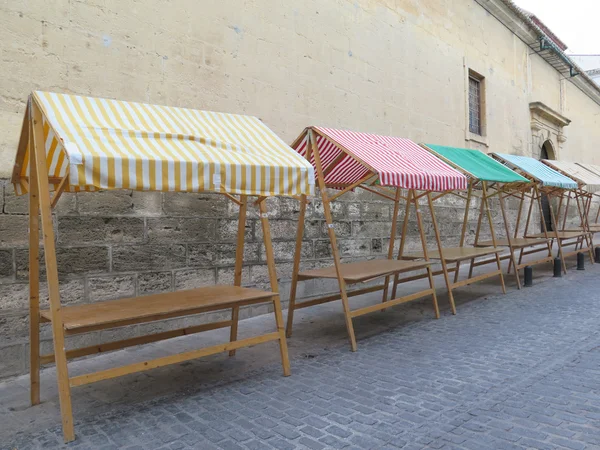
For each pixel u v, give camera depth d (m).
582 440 2.84
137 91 5.45
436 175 5.71
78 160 2.95
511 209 13.90
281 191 3.94
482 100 13.20
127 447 2.96
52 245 3.18
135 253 5.35
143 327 5.41
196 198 5.94
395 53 9.67
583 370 4.10
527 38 15.57
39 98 3.35
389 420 3.23
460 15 12.05
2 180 4.39
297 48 7.48
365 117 8.81
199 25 6.11
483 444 2.84
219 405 3.59
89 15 5.06
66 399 3.09
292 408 3.49
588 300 7.09
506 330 5.56
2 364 4.36
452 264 11.43
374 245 8.75
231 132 4.35
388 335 5.57
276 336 4.21
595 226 14.21
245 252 6.52
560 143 18.91
